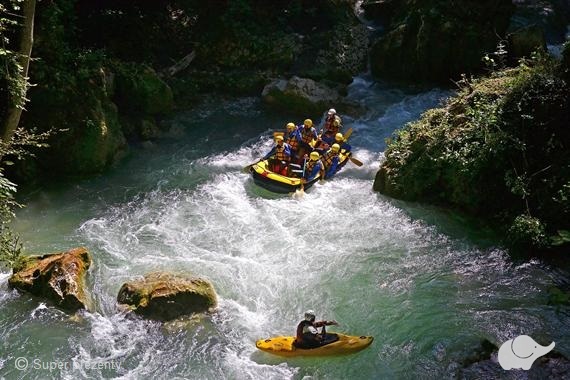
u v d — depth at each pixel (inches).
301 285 373.4
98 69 505.7
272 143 550.0
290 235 421.4
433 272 383.9
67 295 342.0
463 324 339.0
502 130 423.2
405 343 327.6
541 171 407.2
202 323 338.6
